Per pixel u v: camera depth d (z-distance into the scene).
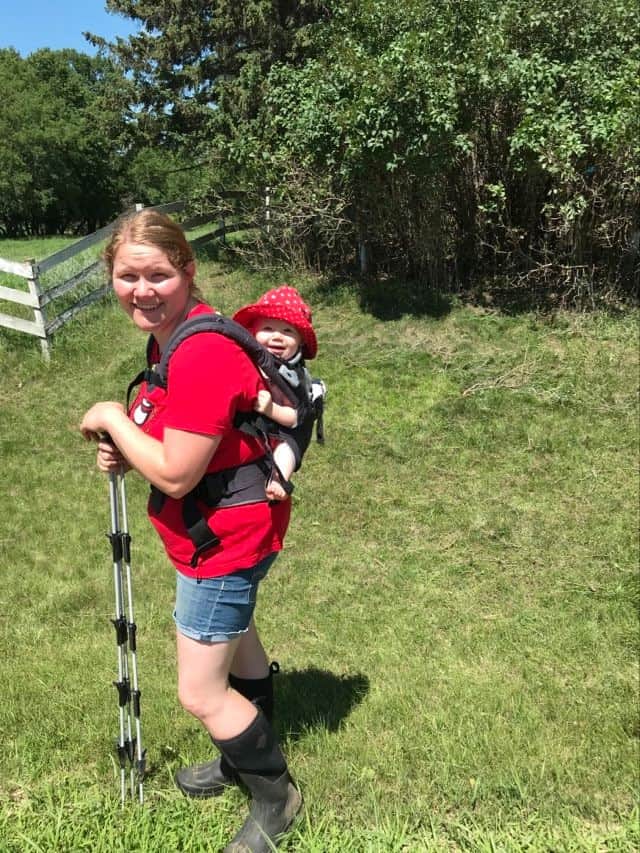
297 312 2.53
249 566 2.26
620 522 5.52
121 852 2.47
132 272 2.16
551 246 9.17
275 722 3.32
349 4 9.99
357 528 5.59
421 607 4.55
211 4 23.03
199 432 2.06
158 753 3.07
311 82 9.49
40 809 2.71
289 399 2.34
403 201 9.34
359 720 3.36
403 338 8.73
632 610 4.45
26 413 7.73
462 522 5.61
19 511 5.86
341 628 4.29
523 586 4.78
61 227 51.25
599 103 8.18
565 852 2.53
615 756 3.13
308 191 10.02
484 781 2.93
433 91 8.04
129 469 2.49
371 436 6.97
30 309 10.04
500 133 8.92
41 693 3.53
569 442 6.70
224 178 12.75
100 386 8.24
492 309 9.11
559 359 8.06
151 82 24.94
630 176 8.38
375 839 2.57
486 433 6.91
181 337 2.10
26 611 4.46
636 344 8.26
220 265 12.17
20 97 43.22
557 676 3.82
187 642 2.34
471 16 8.83
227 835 2.61
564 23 8.87
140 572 4.95
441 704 3.51
